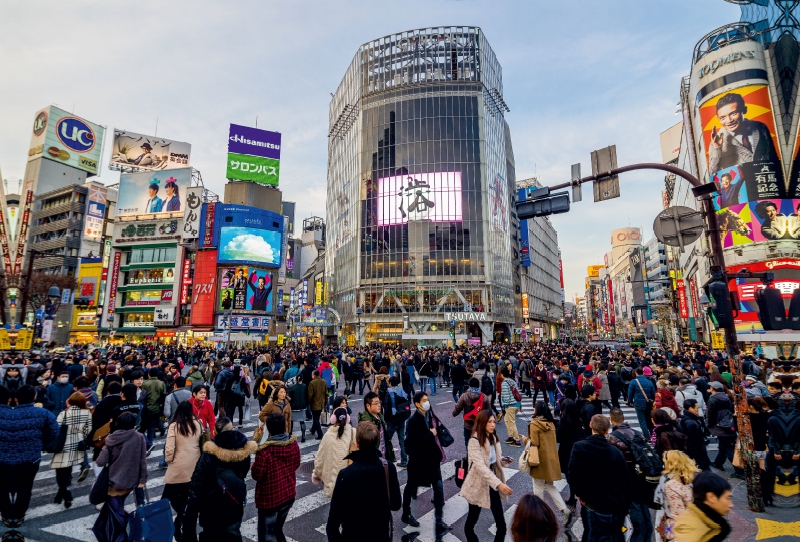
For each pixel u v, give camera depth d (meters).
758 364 15.62
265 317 60.44
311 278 101.69
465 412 8.73
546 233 124.12
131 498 7.07
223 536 4.09
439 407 15.88
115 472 4.91
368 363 18.11
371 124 68.19
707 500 3.28
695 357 19.67
